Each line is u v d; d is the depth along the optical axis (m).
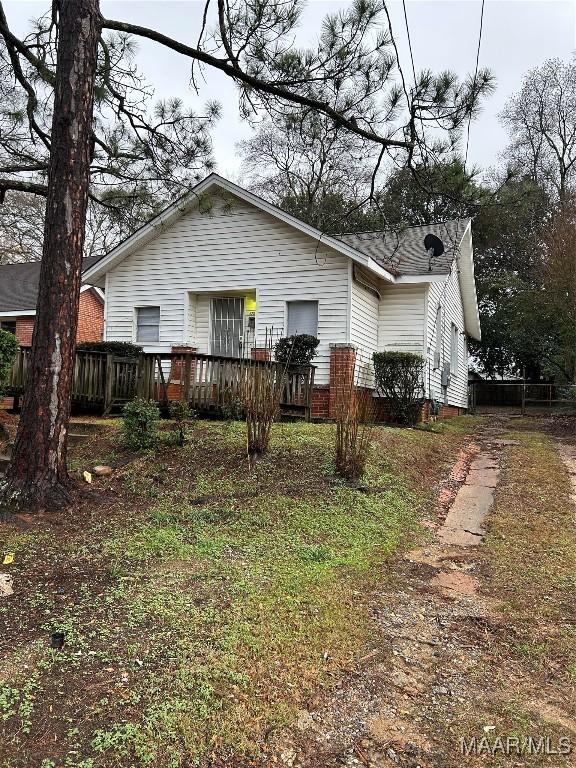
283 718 2.52
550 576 4.50
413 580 4.41
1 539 4.56
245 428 8.73
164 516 5.29
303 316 11.98
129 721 2.36
